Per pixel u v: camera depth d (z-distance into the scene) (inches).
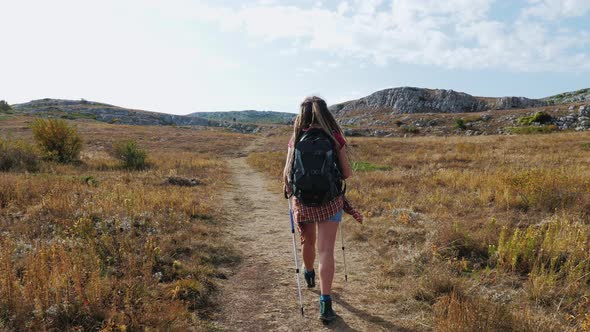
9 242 201.8
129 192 366.0
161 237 234.4
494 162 760.3
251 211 375.2
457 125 2406.5
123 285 155.1
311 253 170.6
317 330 141.3
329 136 138.1
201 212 322.7
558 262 191.3
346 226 285.0
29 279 149.5
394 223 284.2
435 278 172.6
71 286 149.5
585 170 507.5
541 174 386.9
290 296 171.0
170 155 1207.6
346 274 188.7
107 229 242.1
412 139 1653.5
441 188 423.8
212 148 1578.5
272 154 1245.1
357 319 149.5
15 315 127.9
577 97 3919.8
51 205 296.7
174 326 132.3
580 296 161.2
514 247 200.7
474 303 141.9
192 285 166.6
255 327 143.7
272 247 250.7
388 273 196.2
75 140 862.5
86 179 506.0
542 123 2151.8
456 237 226.2
